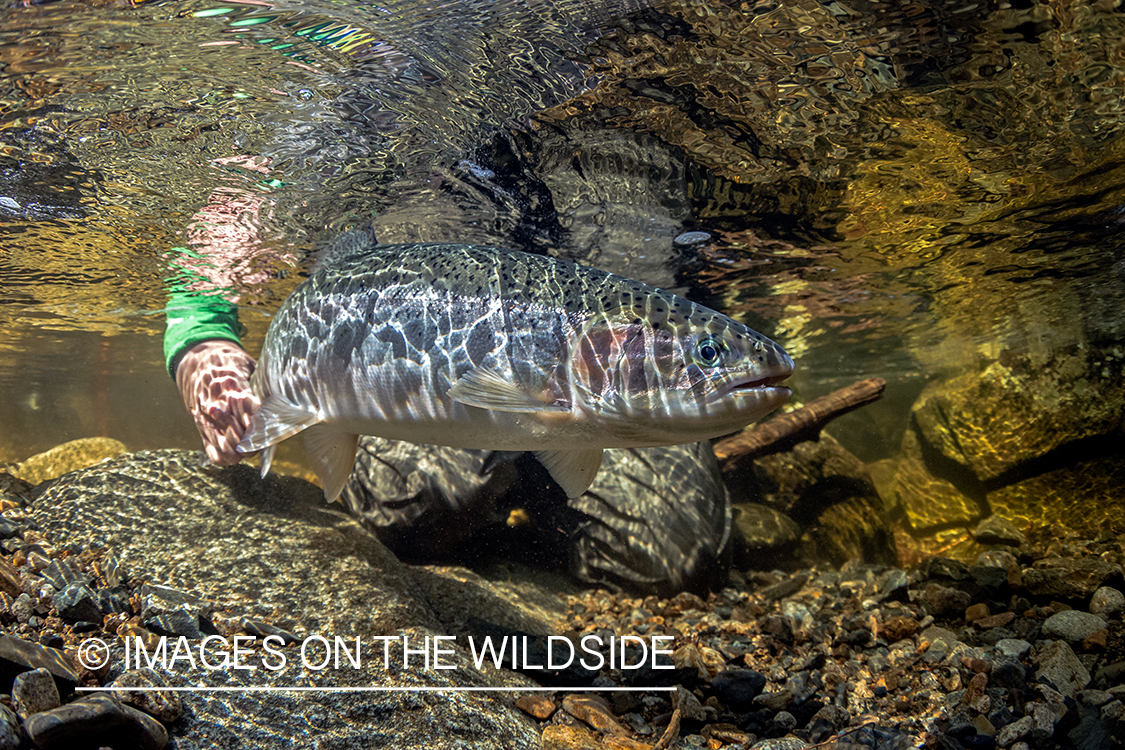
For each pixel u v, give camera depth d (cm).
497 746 51
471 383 52
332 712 49
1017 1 57
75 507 71
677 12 59
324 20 58
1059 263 132
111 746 42
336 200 92
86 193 87
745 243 113
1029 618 79
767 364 50
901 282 142
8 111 67
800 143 79
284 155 79
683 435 53
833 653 72
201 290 142
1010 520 146
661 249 116
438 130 76
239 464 83
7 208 91
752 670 64
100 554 65
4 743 38
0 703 41
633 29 61
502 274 55
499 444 56
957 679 65
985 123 75
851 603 88
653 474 101
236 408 78
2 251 112
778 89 70
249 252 115
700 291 146
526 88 69
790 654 72
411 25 59
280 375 64
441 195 91
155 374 325
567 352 52
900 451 180
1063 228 109
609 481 99
